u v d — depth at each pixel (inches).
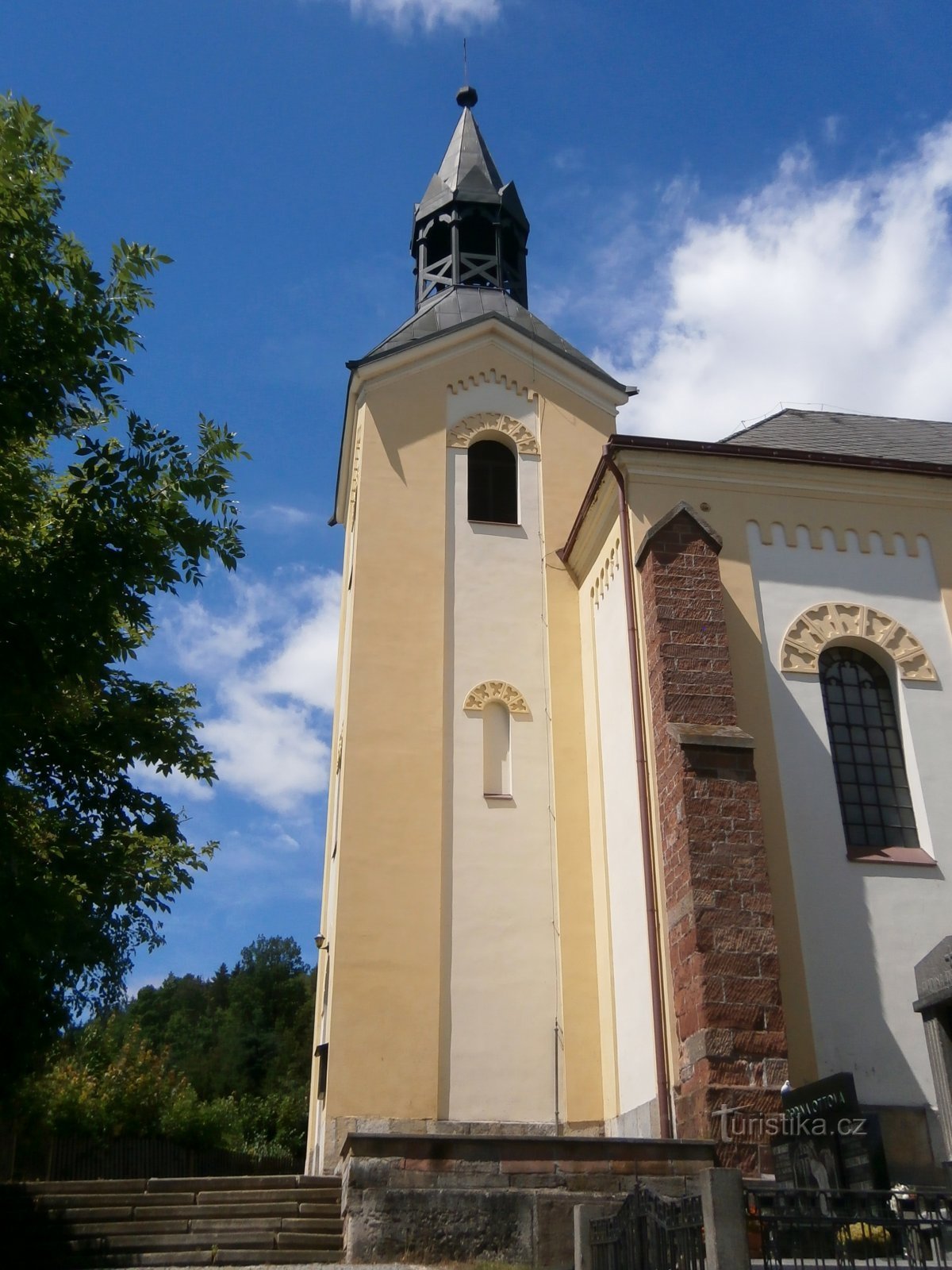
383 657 912.9
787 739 732.7
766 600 772.6
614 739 820.0
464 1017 808.9
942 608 794.2
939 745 751.7
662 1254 350.9
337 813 944.9
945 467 818.8
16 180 499.8
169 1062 2891.2
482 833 868.0
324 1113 783.7
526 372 1058.1
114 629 520.7
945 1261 372.2
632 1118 712.4
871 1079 641.6
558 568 972.6
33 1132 1200.8
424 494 987.9
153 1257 518.3
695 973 621.0
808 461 809.5
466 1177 526.3
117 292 509.0
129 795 600.1
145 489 510.9
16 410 471.2
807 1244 380.5
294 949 3609.7
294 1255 520.1
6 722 445.7
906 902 693.3
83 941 510.3
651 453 802.8
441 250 1229.1
